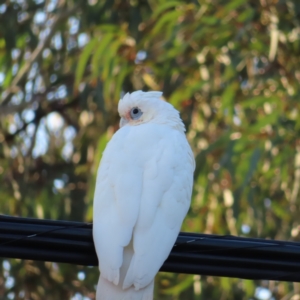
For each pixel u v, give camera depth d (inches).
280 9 537.3
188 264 265.1
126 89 566.3
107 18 589.0
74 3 604.7
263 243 264.7
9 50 618.5
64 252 259.4
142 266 248.5
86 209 552.7
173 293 498.3
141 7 582.9
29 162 617.9
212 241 264.7
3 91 626.5
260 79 526.6
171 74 535.5
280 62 531.5
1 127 631.8
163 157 280.8
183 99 504.4
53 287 569.6
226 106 489.4
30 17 621.6
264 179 506.0
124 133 294.0
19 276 566.9
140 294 245.6
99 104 552.4
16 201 590.2
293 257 265.3
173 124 327.0
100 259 248.7
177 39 519.5
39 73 631.2
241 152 466.0
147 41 521.3
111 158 281.7
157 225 259.9
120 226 255.9
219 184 496.4
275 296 560.7
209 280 544.4
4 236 254.4
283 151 478.9
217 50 529.7
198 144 527.8
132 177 271.0
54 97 646.5
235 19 517.7
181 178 279.6
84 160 602.5
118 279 243.3
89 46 498.3
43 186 612.4
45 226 256.8
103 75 498.9
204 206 496.4
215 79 531.5
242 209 515.2
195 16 515.2
